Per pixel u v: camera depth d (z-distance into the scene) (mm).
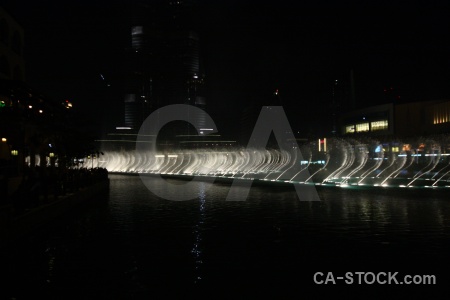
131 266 13500
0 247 15930
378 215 23516
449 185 43188
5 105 30031
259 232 19156
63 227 21000
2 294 10898
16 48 40719
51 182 29422
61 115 38344
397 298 10633
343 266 13359
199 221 22672
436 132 79375
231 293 10945
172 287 11398
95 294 10883
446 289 11211
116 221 22922
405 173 57844
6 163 32219
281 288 11328
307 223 21344
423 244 16172
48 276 12477
